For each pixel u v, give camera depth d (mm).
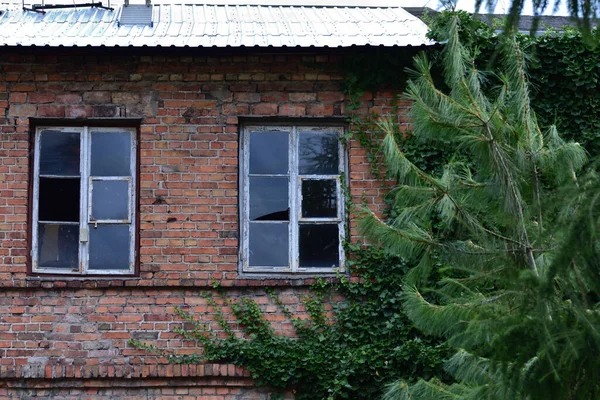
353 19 13023
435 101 8250
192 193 11453
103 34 12016
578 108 11805
